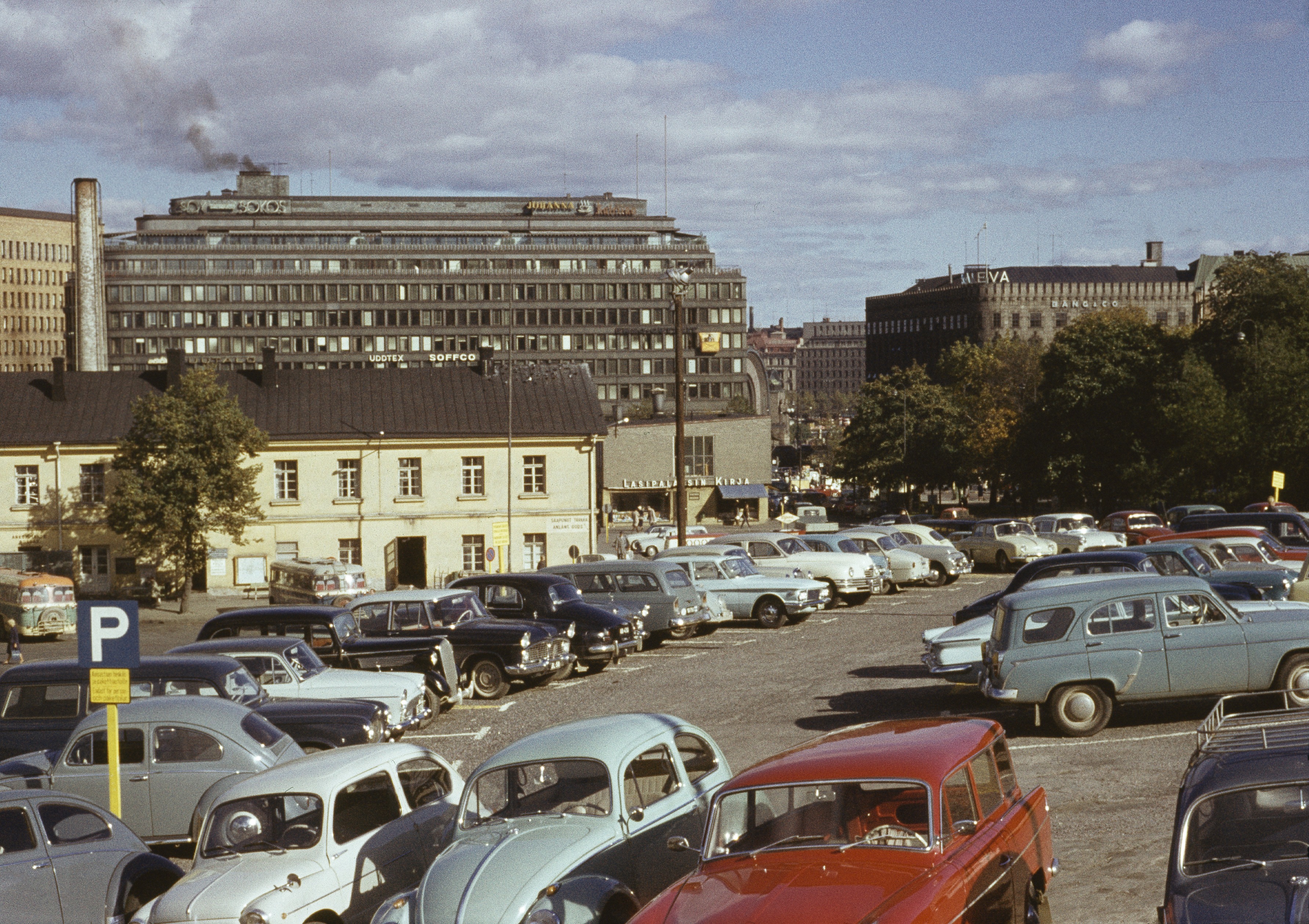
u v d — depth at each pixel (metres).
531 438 57.81
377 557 56.81
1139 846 11.69
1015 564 42.97
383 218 162.50
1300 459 57.44
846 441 110.06
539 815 9.46
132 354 150.75
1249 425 58.94
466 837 9.39
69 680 15.54
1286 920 6.86
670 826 9.77
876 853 7.66
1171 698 16.56
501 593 25.53
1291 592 22.38
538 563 58.06
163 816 13.32
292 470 56.41
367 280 155.25
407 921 8.62
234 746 13.44
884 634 28.75
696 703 21.12
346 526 56.59
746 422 106.81
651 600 28.31
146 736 13.52
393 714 18.47
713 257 162.62
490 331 157.75
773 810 8.08
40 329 182.50
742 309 162.12
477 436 57.25
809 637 29.08
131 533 51.25
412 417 57.78
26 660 37.75
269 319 153.25
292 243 159.88
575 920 8.34
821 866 7.61
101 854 10.28
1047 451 77.56
